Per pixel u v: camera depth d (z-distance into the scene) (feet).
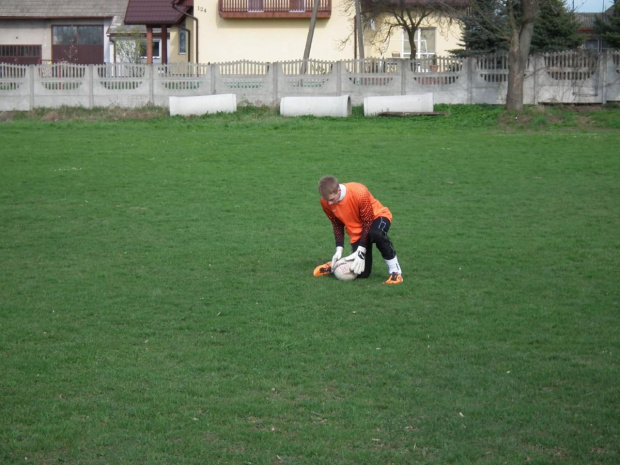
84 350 22.67
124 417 18.34
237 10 136.46
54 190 51.08
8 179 55.06
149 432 17.62
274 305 26.96
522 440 17.11
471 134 81.30
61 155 66.49
